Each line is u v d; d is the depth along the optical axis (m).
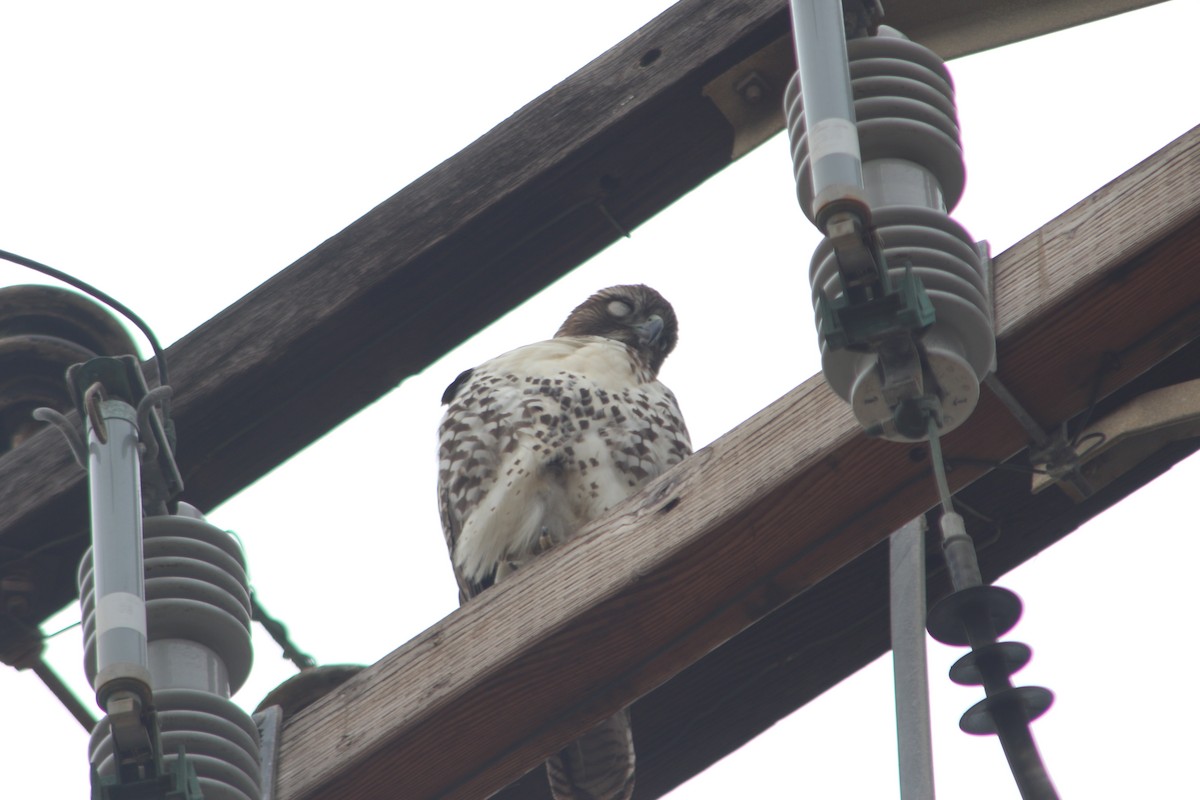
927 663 6.91
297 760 7.84
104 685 6.05
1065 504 8.63
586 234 10.33
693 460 7.62
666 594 7.48
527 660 7.57
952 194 7.12
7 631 10.30
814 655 8.95
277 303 10.26
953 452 7.39
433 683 7.72
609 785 9.92
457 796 7.90
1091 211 7.14
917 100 7.14
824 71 6.17
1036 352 7.10
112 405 7.21
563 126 10.12
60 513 10.12
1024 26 9.49
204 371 10.19
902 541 7.79
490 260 10.25
